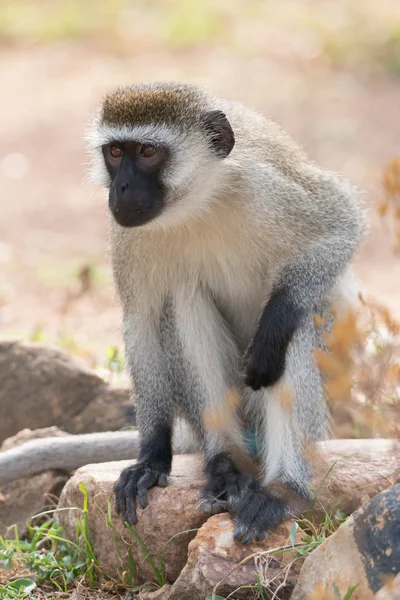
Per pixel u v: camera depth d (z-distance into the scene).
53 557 9.31
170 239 9.84
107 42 37.06
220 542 8.27
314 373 9.41
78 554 9.34
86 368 12.13
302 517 8.82
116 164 9.74
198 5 40.09
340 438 11.33
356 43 34.47
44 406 11.91
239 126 10.08
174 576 8.73
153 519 8.83
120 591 8.98
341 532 7.45
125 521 8.94
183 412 10.23
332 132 27.11
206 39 36.59
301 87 30.97
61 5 41.34
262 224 9.68
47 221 23.59
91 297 18.66
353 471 9.43
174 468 9.82
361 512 7.40
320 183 10.26
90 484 9.41
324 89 30.72
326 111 28.84
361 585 7.18
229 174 9.60
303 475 9.08
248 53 34.69
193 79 32.31
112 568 9.12
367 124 27.78
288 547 8.22
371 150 25.88
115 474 9.58
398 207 9.10
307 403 9.36
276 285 9.78
